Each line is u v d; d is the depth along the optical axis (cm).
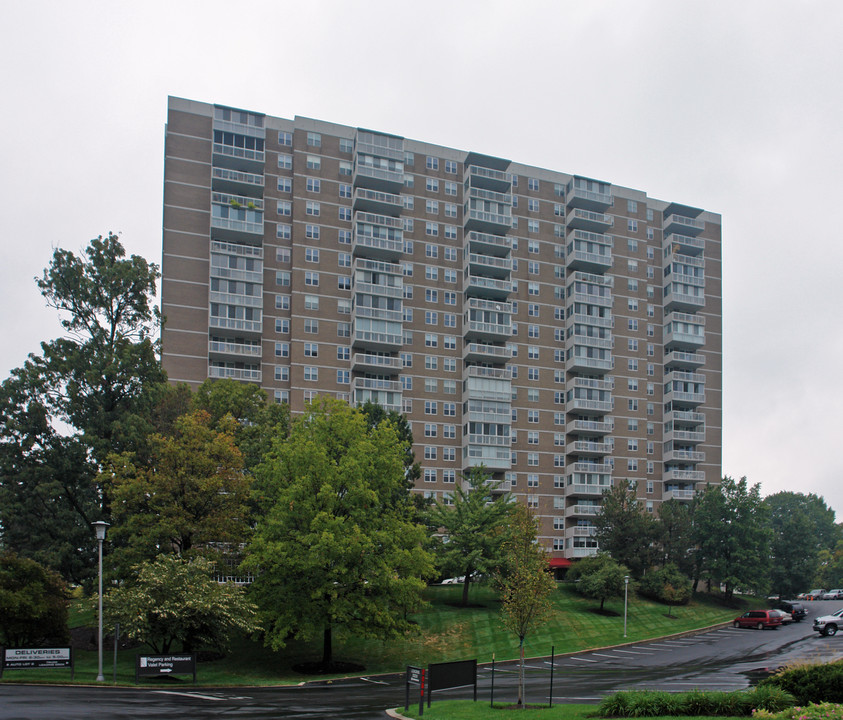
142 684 3152
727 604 7612
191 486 4441
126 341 5153
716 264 10400
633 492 7625
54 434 4828
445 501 8188
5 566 3800
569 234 9362
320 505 4394
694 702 2047
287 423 5688
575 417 9156
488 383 8519
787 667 2198
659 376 9812
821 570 11419
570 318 9162
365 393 7981
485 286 8681
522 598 2638
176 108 7731
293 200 8138
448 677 2488
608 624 6084
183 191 7619
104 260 5178
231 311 7562
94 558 4678
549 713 2223
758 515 7744
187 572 3703
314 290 8062
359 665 4347
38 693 2655
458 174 9031
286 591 4269
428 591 6731
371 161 8394
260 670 4116
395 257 8500
